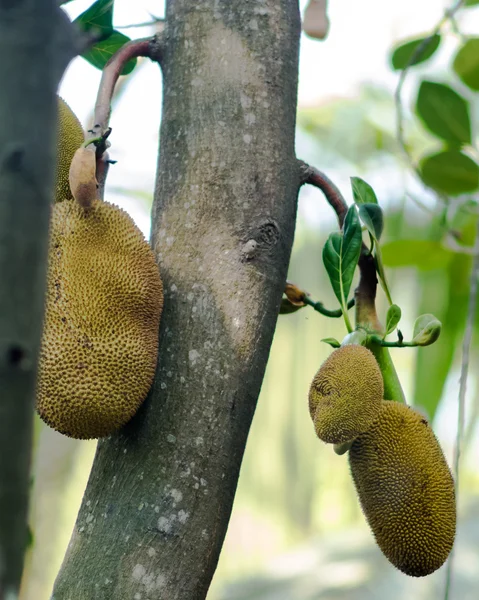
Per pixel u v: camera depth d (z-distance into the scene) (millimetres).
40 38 1360
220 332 1818
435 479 1896
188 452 1785
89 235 1835
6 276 1327
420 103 2535
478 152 2539
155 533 1755
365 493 1924
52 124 1379
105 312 1796
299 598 4188
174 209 1869
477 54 2498
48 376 1777
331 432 1857
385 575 4219
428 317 1972
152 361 1808
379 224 2029
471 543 4230
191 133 1883
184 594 1753
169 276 1849
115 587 1736
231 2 1919
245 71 1896
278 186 1878
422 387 2613
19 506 1355
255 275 1842
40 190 1354
